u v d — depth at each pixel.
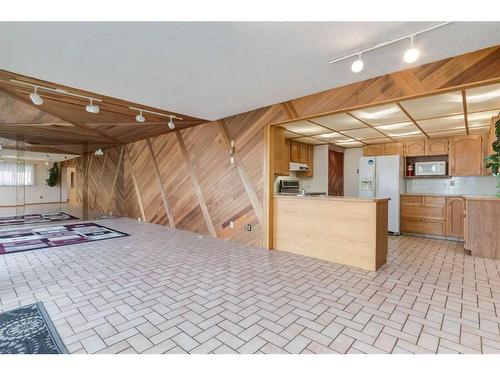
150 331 1.87
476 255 3.80
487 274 3.02
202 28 2.04
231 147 4.58
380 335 1.83
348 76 2.92
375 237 3.14
